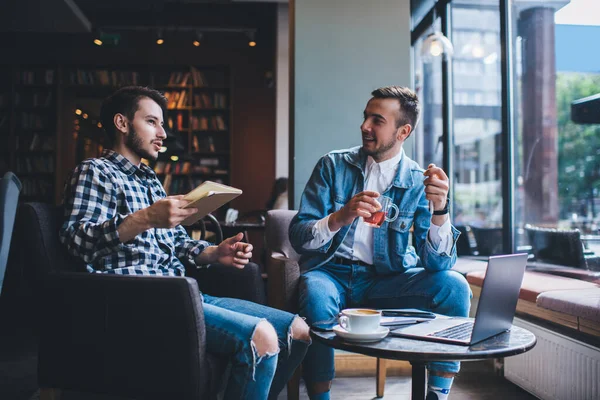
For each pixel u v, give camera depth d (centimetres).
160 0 672
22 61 750
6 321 397
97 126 960
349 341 127
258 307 177
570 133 359
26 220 157
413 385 134
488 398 237
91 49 761
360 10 309
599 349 185
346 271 211
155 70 787
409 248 224
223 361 158
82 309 151
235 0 722
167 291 143
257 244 709
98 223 160
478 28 423
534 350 228
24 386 248
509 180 343
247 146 790
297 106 303
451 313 188
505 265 131
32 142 750
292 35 312
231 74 777
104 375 149
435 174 180
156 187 190
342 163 218
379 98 203
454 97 431
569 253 291
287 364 173
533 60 388
